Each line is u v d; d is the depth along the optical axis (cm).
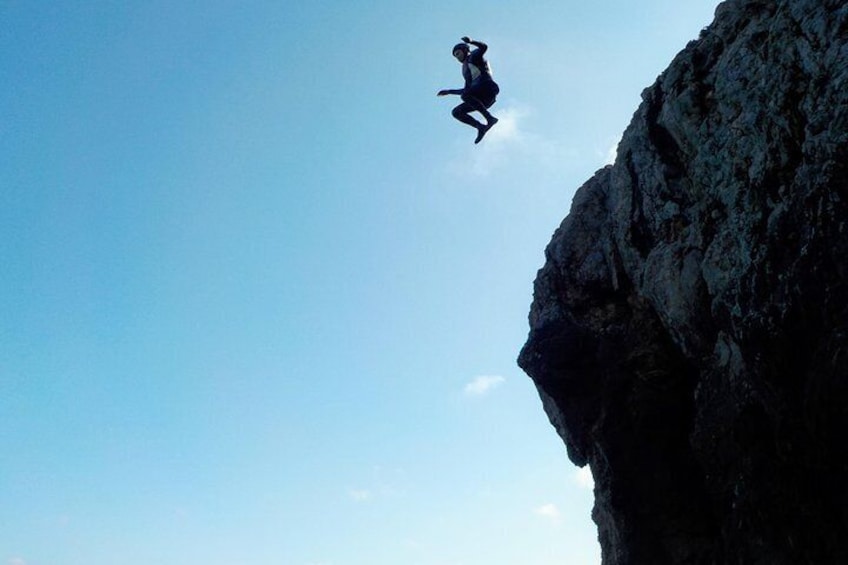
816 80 1412
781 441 1484
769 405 1496
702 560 1872
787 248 1408
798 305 1366
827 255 1302
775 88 1512
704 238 1697
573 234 2297
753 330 1467
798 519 1477
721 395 1694
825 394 1309
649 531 1969
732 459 1661
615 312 2134
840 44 1386
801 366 1391
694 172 1722
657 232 1891
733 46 1703
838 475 1370
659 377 1967
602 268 2167
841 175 1293
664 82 1925
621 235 2045
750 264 1491
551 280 2319
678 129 1808
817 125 1362
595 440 2088
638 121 2031
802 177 1376
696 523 1917
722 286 1580
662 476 1955
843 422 1301
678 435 1956
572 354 2145
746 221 1517
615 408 2023
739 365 1645
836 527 1409
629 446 1997
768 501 1534
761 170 1503
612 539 2136
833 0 1449
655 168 1905
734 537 1614
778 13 1579
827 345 1297
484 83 1564
